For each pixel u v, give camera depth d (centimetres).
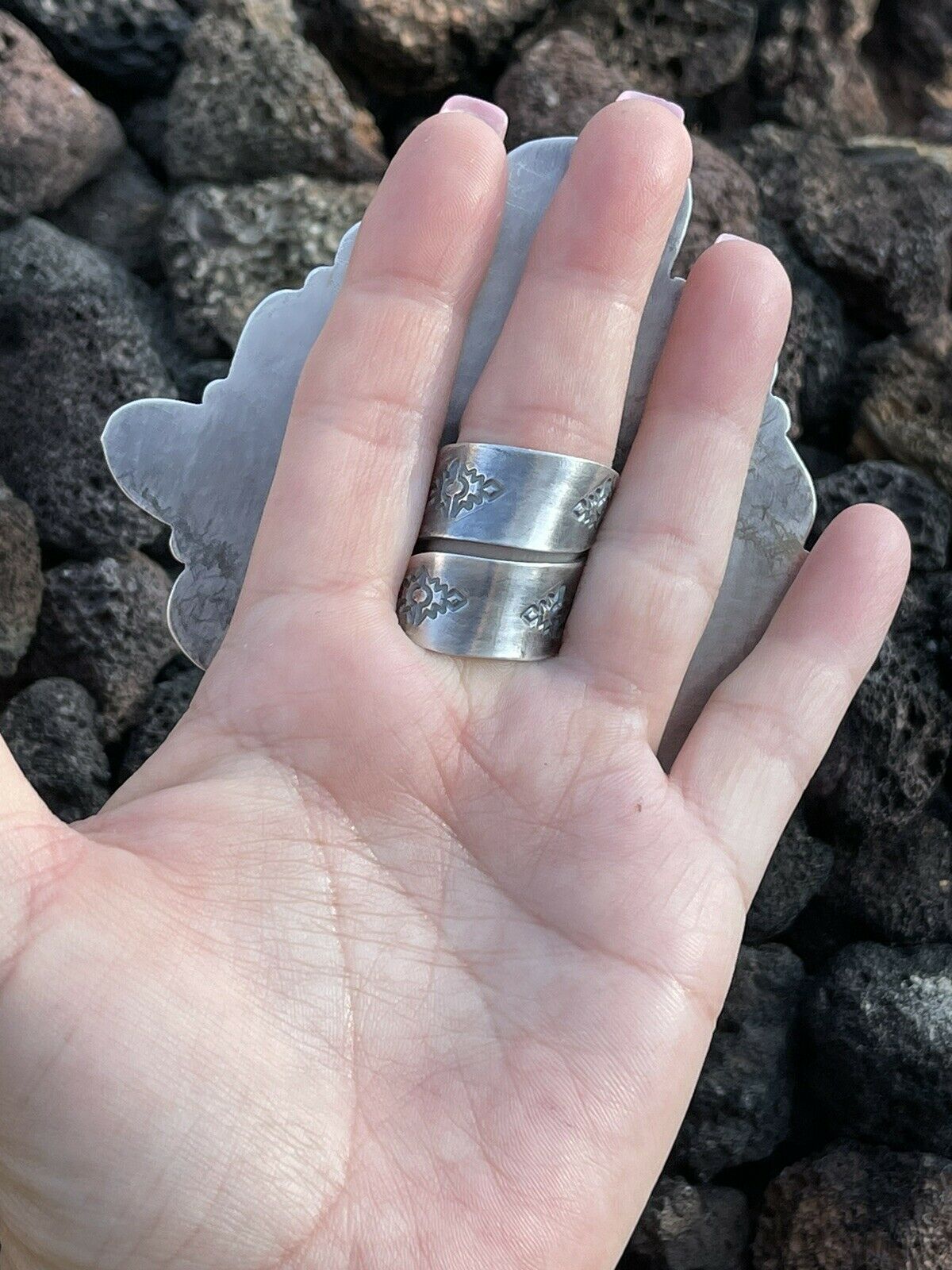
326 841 15
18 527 21
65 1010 13
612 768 16
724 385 16
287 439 16
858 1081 22
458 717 16
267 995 14
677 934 15
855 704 22
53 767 21
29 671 22
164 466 17
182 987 13
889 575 17
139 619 22
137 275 24
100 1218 13
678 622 16
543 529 16
